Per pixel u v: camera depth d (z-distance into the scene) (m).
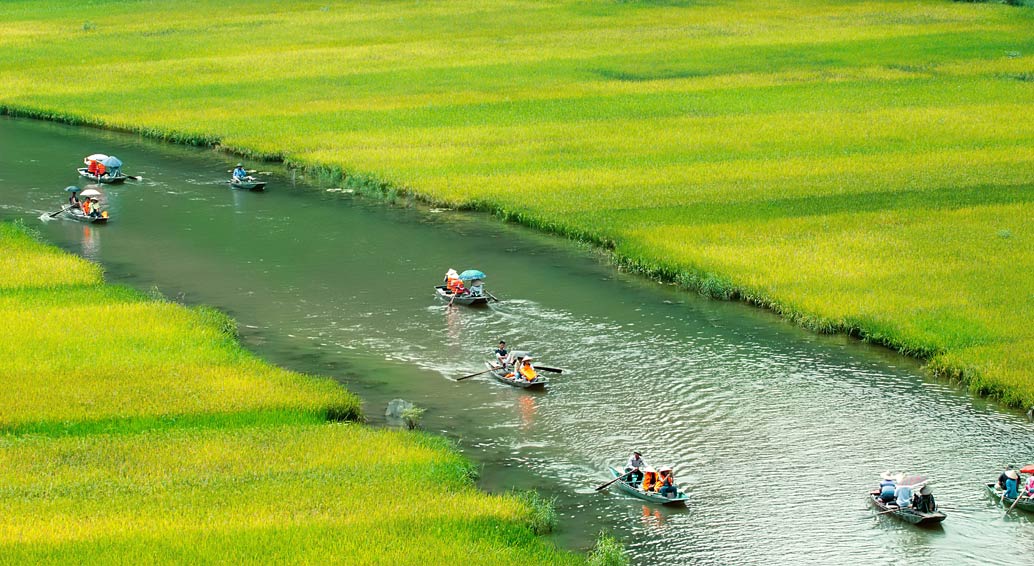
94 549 60.81
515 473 73.81
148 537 62.28
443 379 88.44
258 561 60.22
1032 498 69.00
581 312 103.56
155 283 111.56
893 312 99.81
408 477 70.94
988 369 87.12
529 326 99.88
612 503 70.12
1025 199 137.88
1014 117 184.50
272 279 112.75
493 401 84.38
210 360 89.81
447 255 121.19
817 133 175.12
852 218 130.00
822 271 111.25
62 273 111.19
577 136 174.88
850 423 80.75
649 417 81.75
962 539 66.25
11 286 107.38
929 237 122.38
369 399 85.00
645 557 64.12
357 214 137.38
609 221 130.12
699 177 150.38
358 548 61.84
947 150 163.88
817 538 66.25
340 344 95.56
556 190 144.12
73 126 186.25
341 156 162.00
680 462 75.25
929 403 84.12
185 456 73.19
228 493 68.12
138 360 89.50
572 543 65.50
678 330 99.12
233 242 125.38
